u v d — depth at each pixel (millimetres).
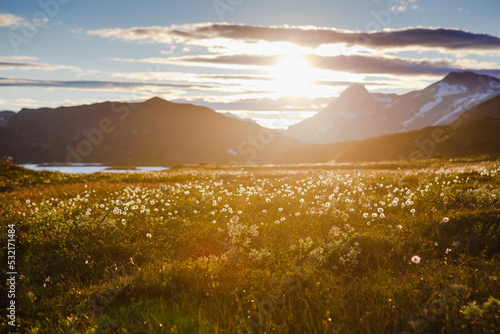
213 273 6016
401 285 5152
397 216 9109
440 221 7730
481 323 3965
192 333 4367
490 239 6793
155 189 17781
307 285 5496
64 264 7414
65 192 17750
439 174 17641
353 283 5422
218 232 8562
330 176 18328
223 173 29984
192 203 11938
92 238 8625
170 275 6055
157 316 4855
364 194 12922
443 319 4184
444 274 5461
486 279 5172
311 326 4293
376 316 4402
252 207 11469
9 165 33250
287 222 9289
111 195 16125
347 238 7238
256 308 4824
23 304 6195
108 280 6461
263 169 39562
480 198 9453
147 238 8578
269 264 6574
